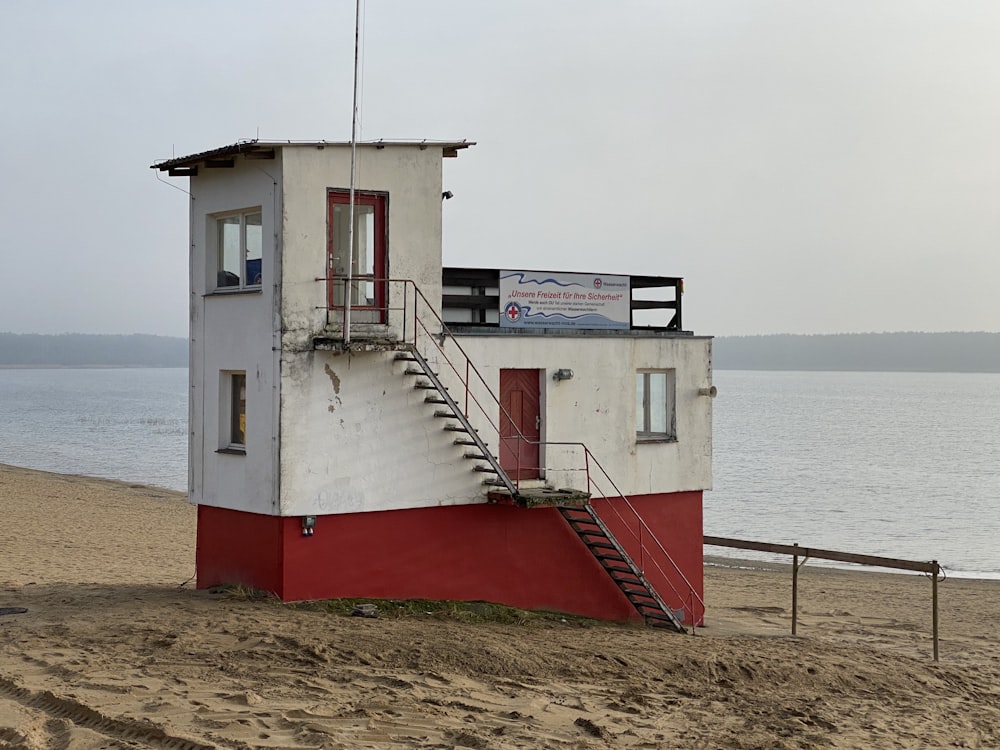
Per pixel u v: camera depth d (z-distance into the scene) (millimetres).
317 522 19359
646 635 20844
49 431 107625
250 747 11789
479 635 17953
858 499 61812
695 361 24812
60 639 16016
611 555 23000
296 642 16203
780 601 31109
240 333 20000
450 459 20922
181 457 81375
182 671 14562
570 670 16516
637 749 13094
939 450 98062
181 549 33969
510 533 21688
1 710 12648
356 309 19938
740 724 14609
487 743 12523
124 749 11555
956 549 45031
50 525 38031
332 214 19672
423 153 20672
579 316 23141
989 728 16062
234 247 20531
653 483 24000
